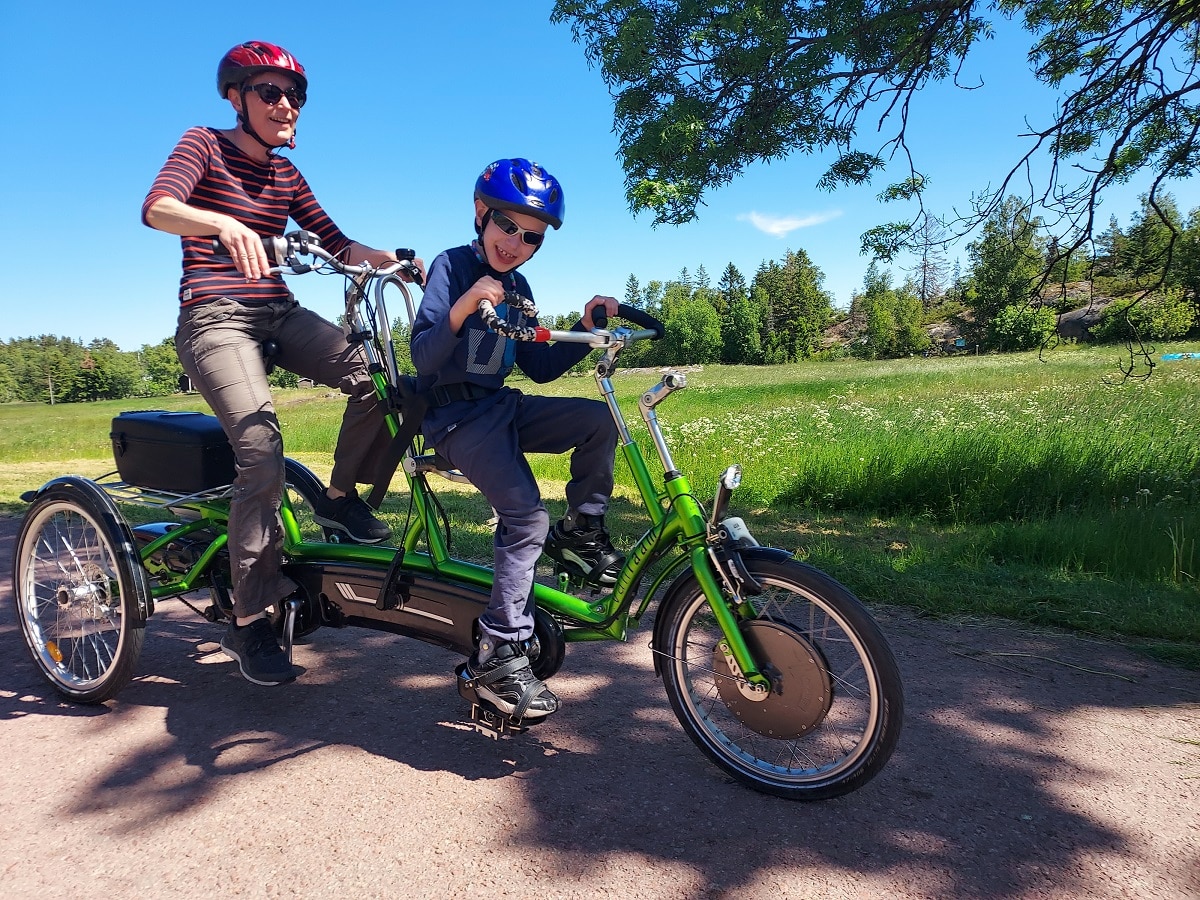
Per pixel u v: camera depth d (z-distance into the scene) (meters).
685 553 2.42
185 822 2.16
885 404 16.06
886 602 4.13
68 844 2.06
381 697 3.00
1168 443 7.23
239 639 2.86
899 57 6.21
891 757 2.52
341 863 1.97
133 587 2.81
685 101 6.32
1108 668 3.26
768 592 2.47
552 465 10.40
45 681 3.17
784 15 6.12
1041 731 2.70
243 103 2.79
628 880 1.90
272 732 2.71
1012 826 2.13
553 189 2.38
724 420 14.00
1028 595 4.05
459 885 1.88
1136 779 2.38
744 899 1.83
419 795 2.29
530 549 2.44
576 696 3.03
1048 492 6.62
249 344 2.79
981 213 6.28
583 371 41.38
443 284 2.39
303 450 14.98
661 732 2.73
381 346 2.64
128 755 2.54
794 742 2.58
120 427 3.24
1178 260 6.34
